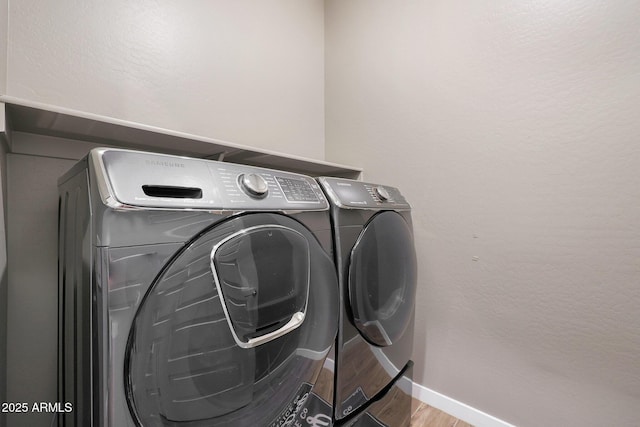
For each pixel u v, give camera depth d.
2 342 0.95
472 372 1.58
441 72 1.71
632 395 1.17
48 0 1.17
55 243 1.17
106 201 0.57
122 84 1.35
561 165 1.32
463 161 1.62
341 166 1.92
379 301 1.26
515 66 1.44
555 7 1.33
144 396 0.61
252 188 0.83
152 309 0.62
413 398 1.79
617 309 1.20
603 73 1.22
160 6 1.48
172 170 0.70
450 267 1.66
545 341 1.37
